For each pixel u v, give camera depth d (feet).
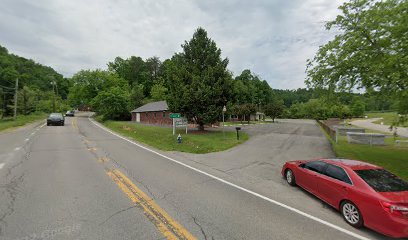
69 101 225.76
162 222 15.11
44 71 341.62
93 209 16.67
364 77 33.04
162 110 105.91
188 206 17.87
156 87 197.36
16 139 51.06
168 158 36.22
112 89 139.64
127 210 16.70
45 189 20.47
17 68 271.28
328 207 18.99
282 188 23.39
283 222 15.93
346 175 17.87
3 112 151.12
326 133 81.10
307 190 21.59
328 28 36.86
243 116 177.37
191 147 47.75
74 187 21.17
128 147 45.32
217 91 67.10
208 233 14.01
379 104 37.73
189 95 65.82
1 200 17.87
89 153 37.60
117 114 143.64
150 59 273.95
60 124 90.33
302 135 73.20
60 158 33.27
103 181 23.20
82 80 186.19
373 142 54.95
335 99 39.34
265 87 292.81
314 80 38.60
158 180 24.30
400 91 28.96
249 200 19.67
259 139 61.77
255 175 27.91
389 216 14.12
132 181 23.52
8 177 23.77
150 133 65.46
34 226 14.06
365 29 32.17
